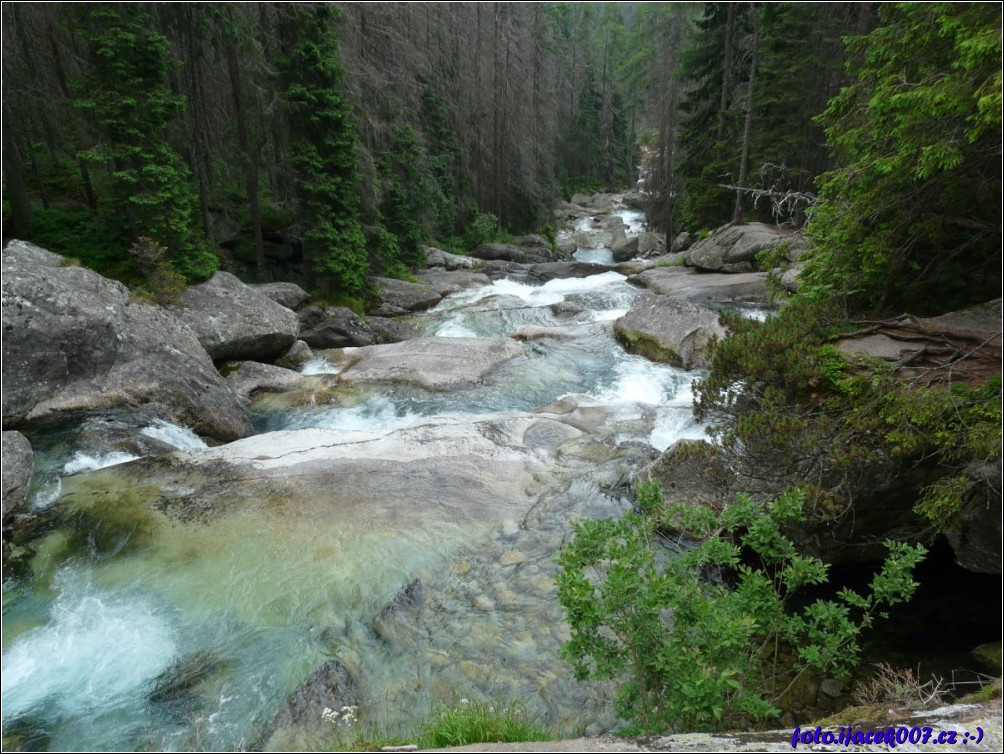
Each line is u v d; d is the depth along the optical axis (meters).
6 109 13.88
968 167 6.66
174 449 9.02
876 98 6.70
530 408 11.55
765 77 24.50
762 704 3.34
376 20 24.89
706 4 27.66
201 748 4.31
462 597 5.89
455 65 34.38
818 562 3.78
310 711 4.54
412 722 4.50
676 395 11.90
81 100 12.02
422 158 26.48
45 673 4.97
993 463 4.98
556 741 3.26
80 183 17.47
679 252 28.19
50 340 8.92
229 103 18.02
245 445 8.76
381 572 6.16
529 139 39.03
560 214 48.19
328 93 16.70
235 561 6.27
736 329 8.03
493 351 14.24
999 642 5.29
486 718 3.95
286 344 14.00
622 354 14.38
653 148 48.44
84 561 6.23
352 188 19.03
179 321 11.30
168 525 6.80
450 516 7.12
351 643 5.31
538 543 6.71
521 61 39.44
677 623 3.52
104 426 8.80
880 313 8.15
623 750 3.09
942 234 7.54
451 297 22.11
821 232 8.63
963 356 6.14
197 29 15.06
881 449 5.80
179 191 13.01
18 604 5.66
